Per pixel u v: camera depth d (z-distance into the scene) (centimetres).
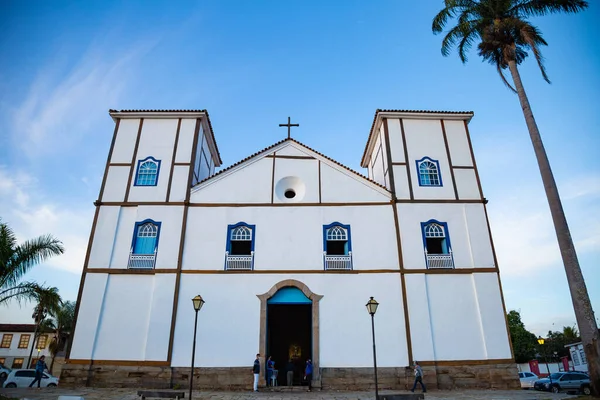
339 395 1700
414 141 2391
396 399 1345
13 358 4459
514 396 1634
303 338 2631
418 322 2000
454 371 1931
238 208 2220
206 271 2075
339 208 2231
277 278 2073
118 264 2081
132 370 1892
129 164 2302
